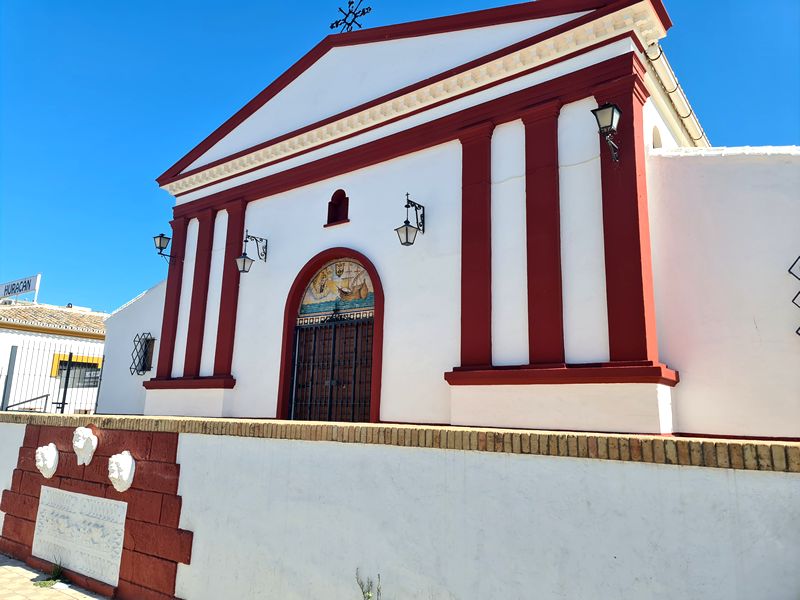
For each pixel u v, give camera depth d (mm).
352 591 4590
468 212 9312
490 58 9312
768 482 3219
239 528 5473
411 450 4520
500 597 3910
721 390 7480
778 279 7410
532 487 3932
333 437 4992
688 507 3404
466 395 8586
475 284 8969
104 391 15500
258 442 5539
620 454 3652
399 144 10445
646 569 3459
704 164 8102
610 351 7613
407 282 9930
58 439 7934
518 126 9148
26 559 7832
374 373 9883
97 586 6668
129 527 6504
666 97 9688
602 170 8125
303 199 11914
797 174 7543
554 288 8195
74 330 22844
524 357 8359
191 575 5754
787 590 3064
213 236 13312
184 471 6113
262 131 12930
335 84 11836
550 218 8422
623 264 7719
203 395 12148
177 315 13344
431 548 4270
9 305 24734
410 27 10719
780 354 7238
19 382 19516
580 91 8523
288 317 11453
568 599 3666
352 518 4723
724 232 7828
